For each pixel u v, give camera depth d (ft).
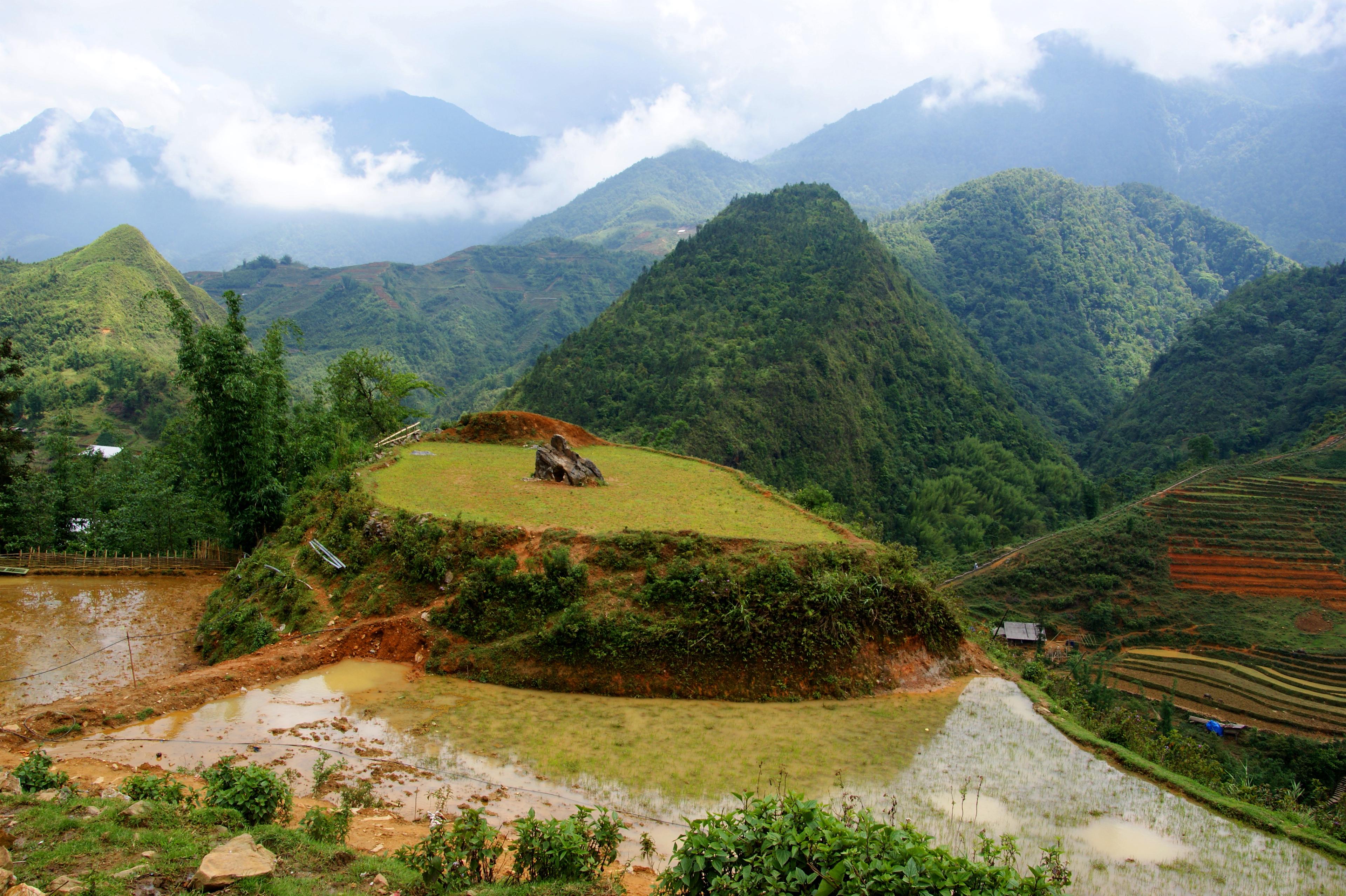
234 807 34.71
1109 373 644.69
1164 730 150.71
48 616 89.71
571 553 72.74
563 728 57.31
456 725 56.75
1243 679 201.98
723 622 67.15
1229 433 426.92
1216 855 46.01
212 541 127.24
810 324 429.38
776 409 376.48
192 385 104.32
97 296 465.06
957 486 378.53
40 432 335.67
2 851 25.90
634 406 383.04
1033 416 538.06
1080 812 50.06
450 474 103.24
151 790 36.68
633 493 98.12
